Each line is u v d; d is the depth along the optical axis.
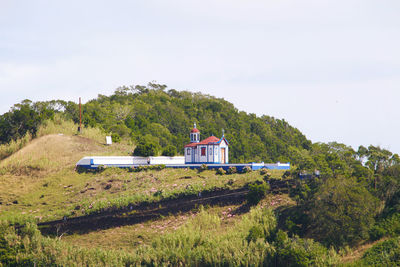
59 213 151.12
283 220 128.25
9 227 135.12
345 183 122.00
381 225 116.25
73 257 120.25
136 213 147.00
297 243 110.94
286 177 151.38
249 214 135.12
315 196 124.00
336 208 119.06
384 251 103.81
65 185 180.00
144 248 122.94
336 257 107.06
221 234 126.81
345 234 115.19
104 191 170.50
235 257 110.19
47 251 122.56
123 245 131.62
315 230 122.25
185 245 119.81
